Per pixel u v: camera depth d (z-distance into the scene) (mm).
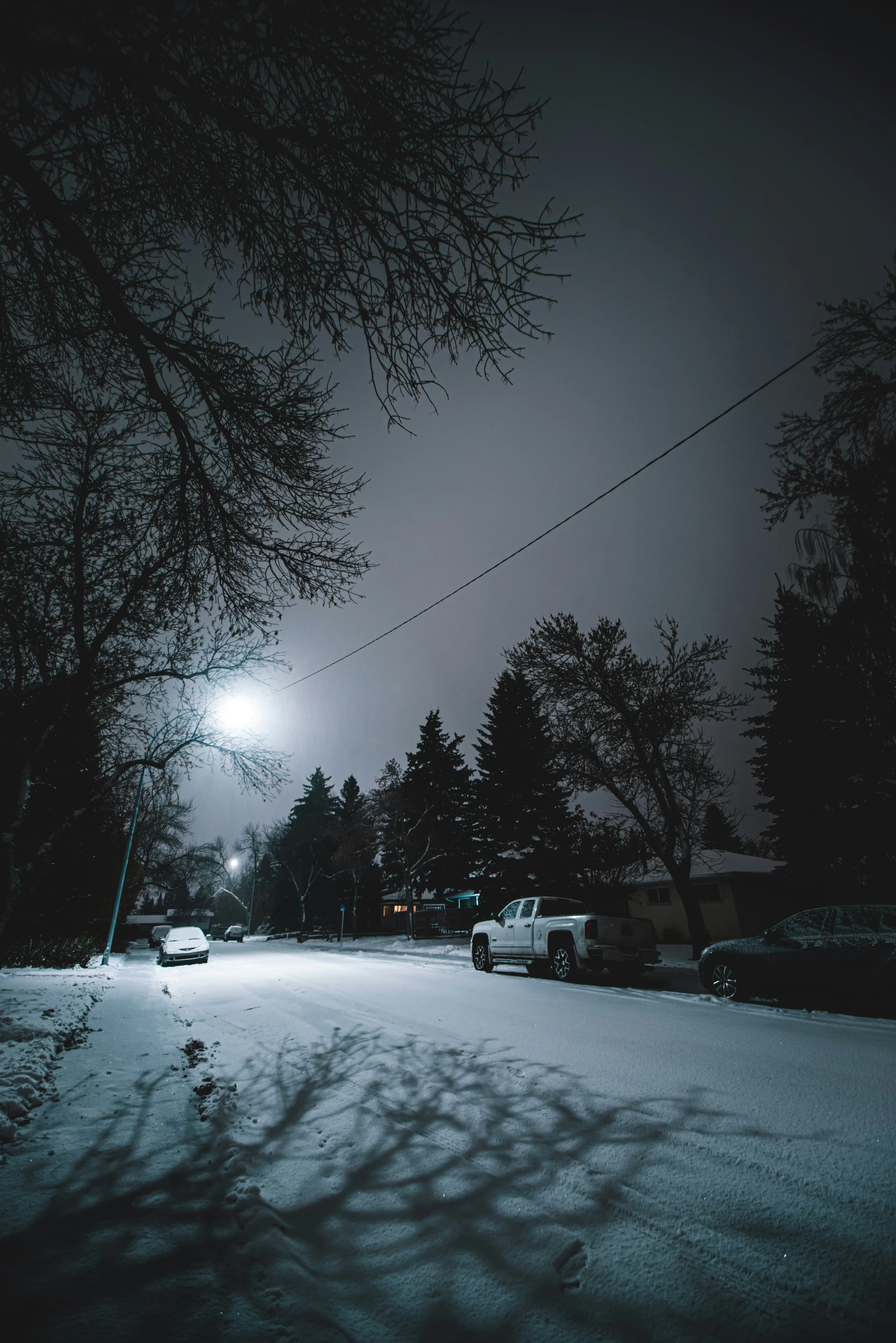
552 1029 7832
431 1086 5395
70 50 3197
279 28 3316
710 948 10414
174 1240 2902
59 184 4086
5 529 7387
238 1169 3648
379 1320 2377
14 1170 3660
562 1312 2432
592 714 18422
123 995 13016
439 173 3891
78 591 7836
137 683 9836
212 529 6285
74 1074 5863
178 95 3523
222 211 4227
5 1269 2637
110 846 22719
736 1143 4043
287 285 4484
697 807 17938
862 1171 3600
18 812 7820
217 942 59469
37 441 6125
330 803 72875
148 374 4930
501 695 35188
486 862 33531
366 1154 3941
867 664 10805
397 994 11656
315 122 3770
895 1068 5715
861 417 9578
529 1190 3451
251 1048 7094
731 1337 2287
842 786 14430
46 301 4648
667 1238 2957
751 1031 7492
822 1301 2480
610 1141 4121
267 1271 2645
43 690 8406
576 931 12828
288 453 5523
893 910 8594
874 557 10055
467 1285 2609
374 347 4566
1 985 11938
